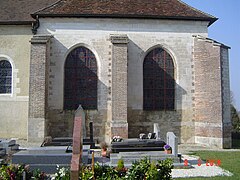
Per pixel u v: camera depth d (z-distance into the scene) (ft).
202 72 62.49
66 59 62.95
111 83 60.49
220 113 58.85
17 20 64.08
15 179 26.58
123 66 59.47
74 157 24.22
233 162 41.78
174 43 64.49
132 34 63.82
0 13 66.44
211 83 60.54
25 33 64.08
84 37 63.10
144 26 64.13
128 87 62.80
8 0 70.69
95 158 42.16
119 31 63.62
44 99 58.18
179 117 63.36
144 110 62.95
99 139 61.16
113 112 58.70
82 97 62.49
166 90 64.23
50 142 50.83
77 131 25.57
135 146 45.47
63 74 62.34
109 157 43.42
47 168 36.47
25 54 63.72
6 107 62.59
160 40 64.23
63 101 61.98
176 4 68.39
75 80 62.69
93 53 63.21
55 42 62.69
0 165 31.27
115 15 62.75
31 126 57.47
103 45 63.21
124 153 41.88
